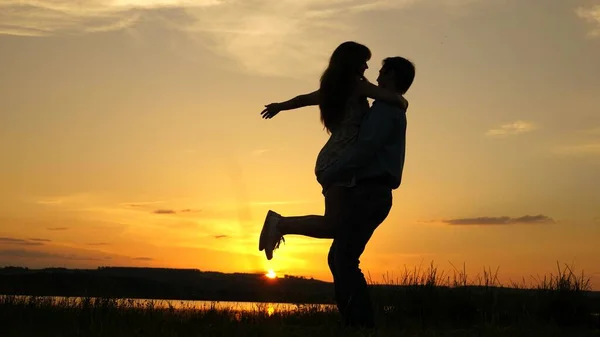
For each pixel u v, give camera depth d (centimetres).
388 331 663
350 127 643
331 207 644
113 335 602
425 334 671
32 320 696
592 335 712
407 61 671
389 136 633
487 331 698
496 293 891
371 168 634
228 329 639
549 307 828
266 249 659
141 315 721
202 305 833
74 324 658
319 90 659
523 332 704
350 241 645
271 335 631
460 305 842
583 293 859
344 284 654
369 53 660
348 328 651
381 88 640
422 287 879
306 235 657
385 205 644
